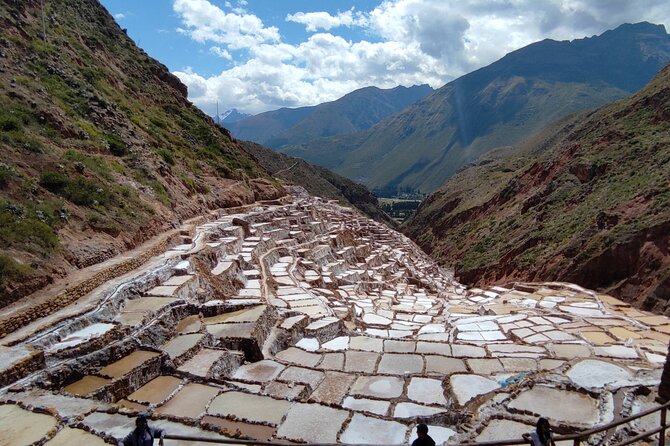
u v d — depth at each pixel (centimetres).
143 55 5016
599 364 1167
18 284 1191
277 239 3058
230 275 1956
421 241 8638
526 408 957
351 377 1176
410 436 878
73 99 2600
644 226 2836
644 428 842
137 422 667
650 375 1104
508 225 5341
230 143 5256
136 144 2798
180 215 2552
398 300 2656
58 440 764
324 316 1698
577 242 3322
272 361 1270
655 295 2400
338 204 7688
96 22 4634
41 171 1762
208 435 809
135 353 1116
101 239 1669
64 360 1012
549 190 5097
